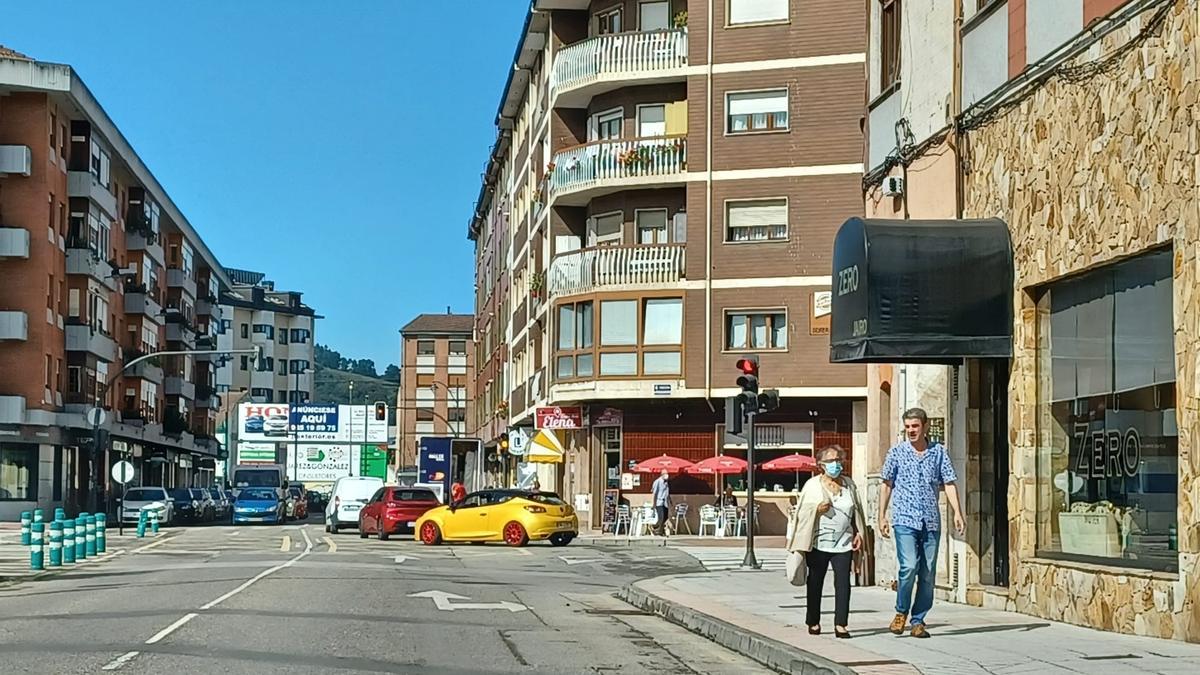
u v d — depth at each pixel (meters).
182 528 55.38
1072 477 14.70
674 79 44.59
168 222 85.94
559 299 46.25
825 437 42.91
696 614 16.03
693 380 43.31
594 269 44.81
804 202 42.84
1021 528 15.33
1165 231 12.30
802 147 42.97
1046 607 14.62
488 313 82.69
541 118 54.06
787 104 43.19
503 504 36.41
